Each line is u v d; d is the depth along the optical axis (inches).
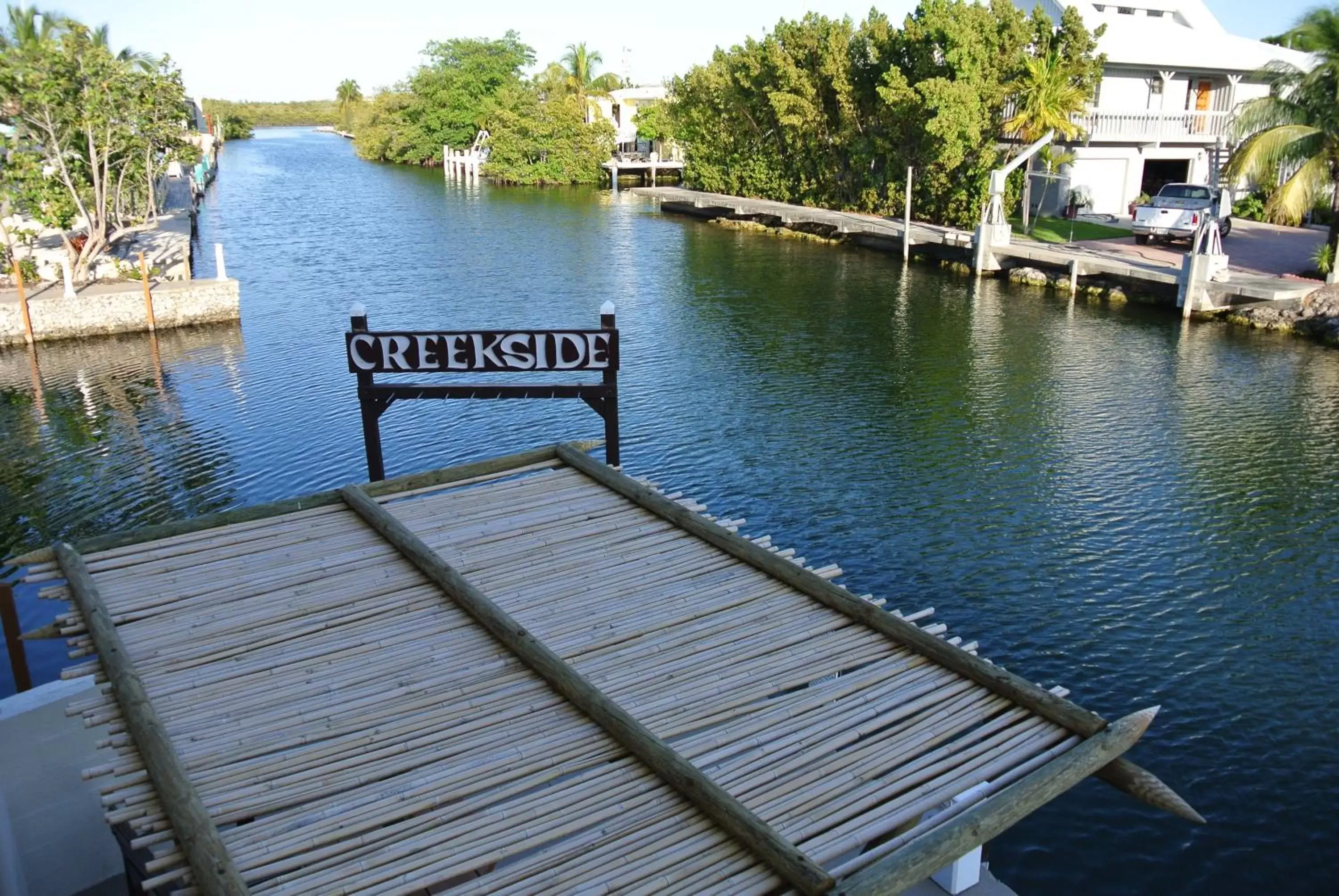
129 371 967.6
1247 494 638.5
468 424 797.9
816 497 645.3
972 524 601.0
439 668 224.4
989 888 309.6
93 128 1253.1
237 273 1459.2
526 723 206.4
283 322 1168.8
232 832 173.8
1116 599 513.3
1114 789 387.9
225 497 668.1
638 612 251.0
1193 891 339.0
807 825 177.8
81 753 294.7
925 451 721.0
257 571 265.4
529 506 312.3
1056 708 207.0
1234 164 1136.8
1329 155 1061.8
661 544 288.8
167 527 283.0
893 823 178.9
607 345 410.3
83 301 1082.1
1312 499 629.6
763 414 812.0
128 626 238.2
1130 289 1205.7
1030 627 488.4
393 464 718.5
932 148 1568.7
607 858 169.9
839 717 209.8
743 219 1991.9
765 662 230.4
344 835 174.2
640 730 197.8
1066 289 1273.4
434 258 1596.9
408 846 171.8
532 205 2349.9
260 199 2464.3
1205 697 434.0
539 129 2817.4
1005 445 729.6
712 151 2228.1
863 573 543.8
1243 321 1072.8
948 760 195.2
